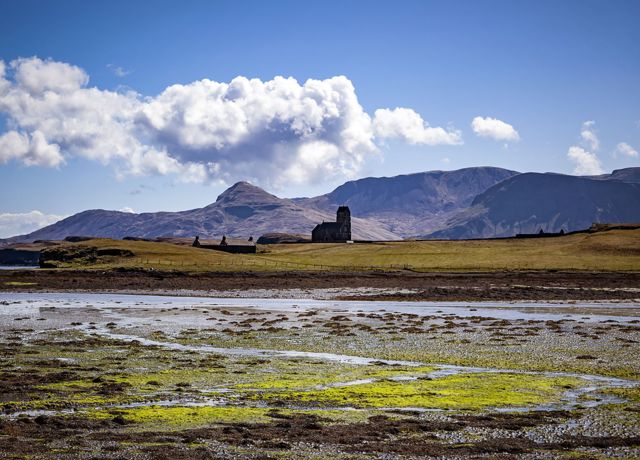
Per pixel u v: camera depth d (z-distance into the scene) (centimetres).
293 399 3609
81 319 7775
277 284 13938
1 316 8094
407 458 2570
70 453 2588
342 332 6562
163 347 5622
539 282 13888
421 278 15038
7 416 3206
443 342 5859
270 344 5809
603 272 15750
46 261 19325
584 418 3200
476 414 3300
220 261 18938
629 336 6184
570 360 4903
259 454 2605
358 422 3130
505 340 5947
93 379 4081
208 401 3566
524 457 2586
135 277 15550
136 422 3100
